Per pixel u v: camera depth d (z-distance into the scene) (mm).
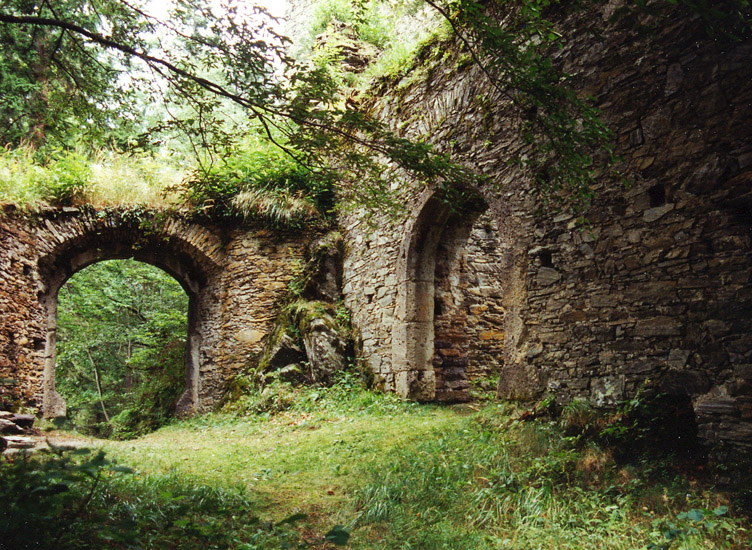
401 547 3752
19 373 8836
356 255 10445
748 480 3908
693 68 4855
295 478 5438
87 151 10766
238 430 8703
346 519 4336
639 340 5117
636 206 5262
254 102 4703
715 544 3322
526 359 6273
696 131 4805
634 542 3502
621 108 5438
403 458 5445
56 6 7117
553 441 5113
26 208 9320
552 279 6066
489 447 5250
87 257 10773
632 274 5242
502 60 4410
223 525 3746
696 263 4730
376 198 5453
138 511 3574
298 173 11258
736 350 4375
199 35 4828
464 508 4301
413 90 8820
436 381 8812
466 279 9359
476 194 7816
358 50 12883
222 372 11102
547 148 4707
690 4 3566
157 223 10859
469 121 7535
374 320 9625
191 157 11508
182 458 6383
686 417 4621
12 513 2574
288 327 10359
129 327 16031
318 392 9508
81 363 16734
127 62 5398
